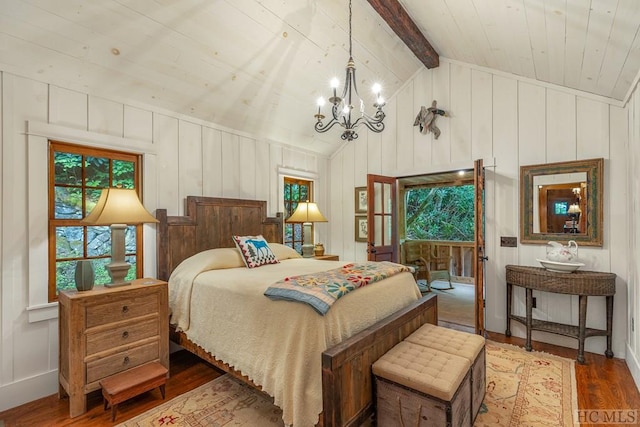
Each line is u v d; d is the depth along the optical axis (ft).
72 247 8.21
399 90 14.05
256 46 9.26
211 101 10.44
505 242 11.49
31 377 7.34
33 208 7.40
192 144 10.69
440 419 5.09
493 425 6.30
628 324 9.14
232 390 7.77
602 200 9.70
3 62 6.91
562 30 6.96
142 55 8.14
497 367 8.83
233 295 7.14
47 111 7.57
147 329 7.85
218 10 7.92
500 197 11.60
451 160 12.69
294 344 5.69
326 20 9.48
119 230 7.83
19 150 7.20
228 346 7.04
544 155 10.75
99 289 7.40
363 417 5.78
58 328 7.40
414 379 5.36
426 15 9.64
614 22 5.82
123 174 9.20
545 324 10.25
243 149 12.32
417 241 21.85
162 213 9.62
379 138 14.76
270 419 6.60
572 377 8.24
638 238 7.88
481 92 12.01
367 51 11.30
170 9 7.43
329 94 12.20
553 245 10.20
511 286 10.93
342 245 16.07
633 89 8.13
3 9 6.15
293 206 14.84
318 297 5.79
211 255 9.30
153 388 7.27
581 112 10.11
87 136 8.18
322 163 16.05
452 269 21.43
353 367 5.56
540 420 6.46
